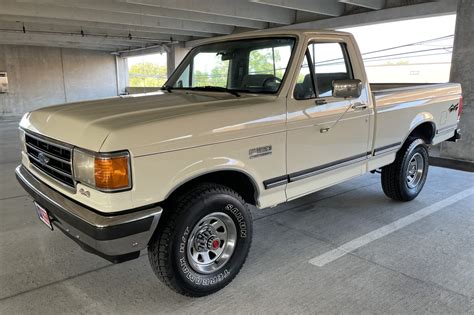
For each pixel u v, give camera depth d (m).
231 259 2.80
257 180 2.80
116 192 2.12
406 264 3.15
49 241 3.61
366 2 8.72
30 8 9.90
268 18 10.84
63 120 2.54
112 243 2.16
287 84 2.96
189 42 15.99
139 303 2.64
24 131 3.02
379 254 3.33
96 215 2.17
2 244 3.54
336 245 3.53
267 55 3.23
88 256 3.32
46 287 2.83
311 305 2.60
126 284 2.88
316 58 3.21
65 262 3.21
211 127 2.47
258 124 2.72
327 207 4.55
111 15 11.21
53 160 2.55
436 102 4.60
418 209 4.45
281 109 2.88
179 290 2.56
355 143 3.60
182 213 2.45
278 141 2.88
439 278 2.93
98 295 2.74
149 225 2.24
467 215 4.23
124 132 2.14
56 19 12.08
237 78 3.45
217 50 3.65
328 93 3.33
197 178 2.67
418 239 3.63
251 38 3.40
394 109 3.99
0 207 4.55
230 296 2.72
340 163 3.48
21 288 2.81
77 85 20.48
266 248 3.48
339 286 2.83
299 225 4.02
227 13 9.95
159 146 2.23
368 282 2.88
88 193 2.23
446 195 4.96
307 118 3.06
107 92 21.61
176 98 3.09
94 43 17.92
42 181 2.74
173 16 10.69
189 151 2.37
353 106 3.48
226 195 2.64
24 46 18.55
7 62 18.27
